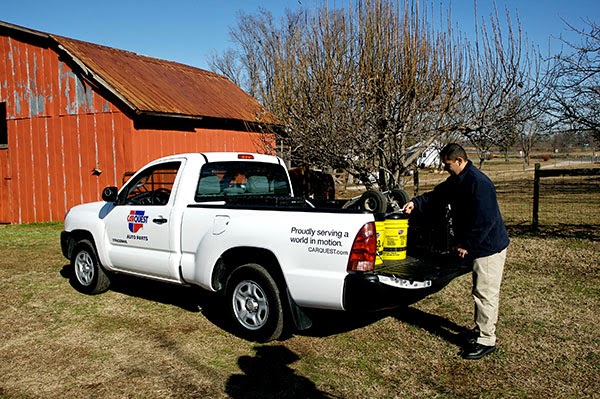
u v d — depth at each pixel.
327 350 4.87
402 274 4.47
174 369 4.49
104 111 13.43
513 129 9.80
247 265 5.04
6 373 4.43
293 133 9.95
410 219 5.36
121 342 5.12
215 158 5.96
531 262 8.20
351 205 5.27
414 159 9.47
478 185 4.40
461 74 9.34
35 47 14.38
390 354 4.76
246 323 5.13
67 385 4.20
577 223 12.05
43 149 14.48
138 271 6.20
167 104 13.77
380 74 8.94
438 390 4.07
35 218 14.79
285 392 4.06
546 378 4.25
